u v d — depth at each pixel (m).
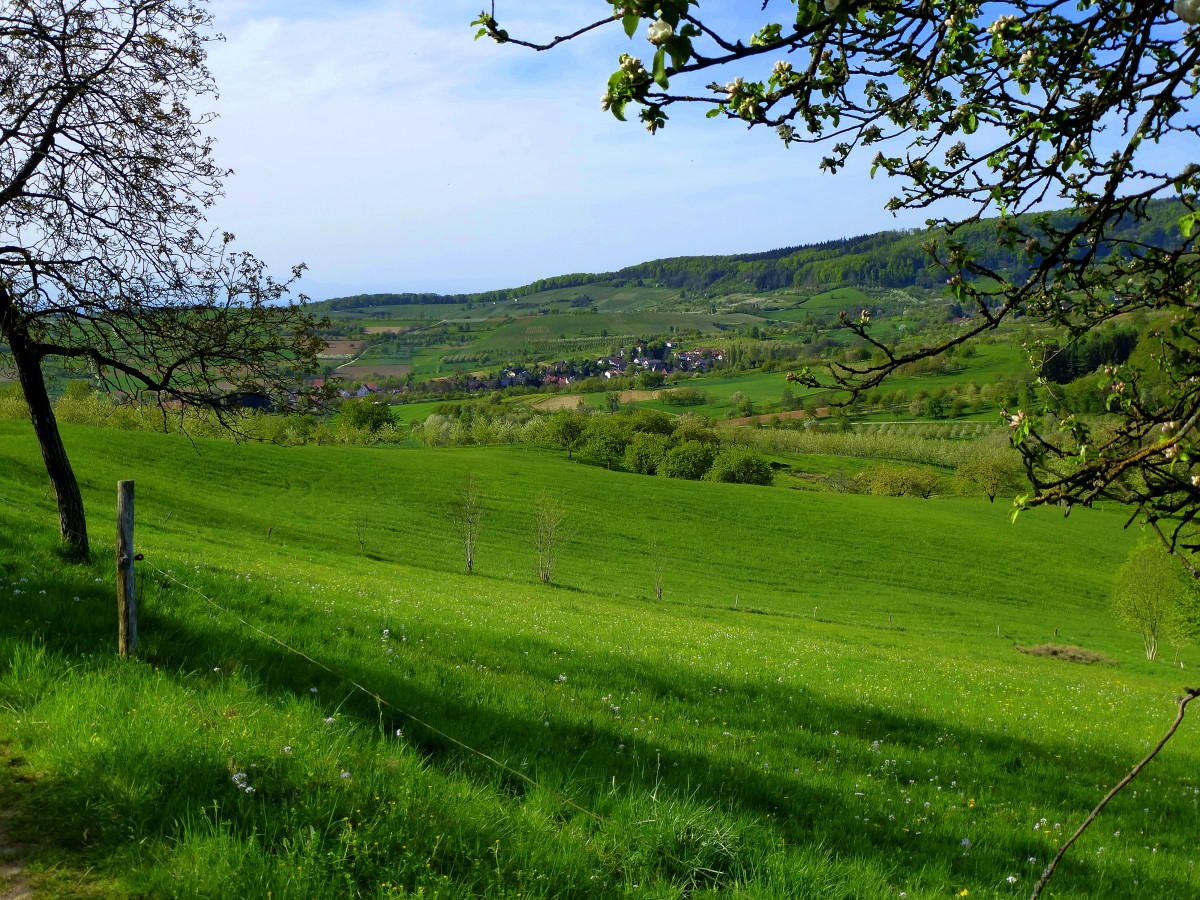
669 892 6.03
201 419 14.93
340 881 5.39
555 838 6.55
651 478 108.06
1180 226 4.29
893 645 47.16
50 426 14.51
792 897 6.21
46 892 5.07
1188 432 3.44
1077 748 15.25
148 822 5.88
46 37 13.10
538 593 53.12
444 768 7.73
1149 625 59.34
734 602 66.50
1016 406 4.30
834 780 10.22
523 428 156.88
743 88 3.84
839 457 155.38
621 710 12.10
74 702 7.36
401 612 20.16
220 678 8.93
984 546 89.62
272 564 37.78
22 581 11.52
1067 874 8.30
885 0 4.11
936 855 8.20
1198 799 12.46
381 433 137.88
